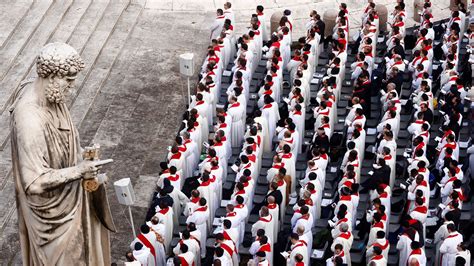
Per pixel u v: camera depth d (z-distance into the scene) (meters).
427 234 30.94
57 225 13.57
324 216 31.61
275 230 29.94
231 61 41.06
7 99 35.50
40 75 13.09
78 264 13.88
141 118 37.19
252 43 39.59
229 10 41.50
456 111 34.34
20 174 13.16
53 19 40.81
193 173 33.47
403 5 41.19
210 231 31.06
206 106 35.31
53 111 13.41
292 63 38.91
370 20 40.66
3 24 39.28
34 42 39.12
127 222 31.66
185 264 28.11
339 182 31.80
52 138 13.37
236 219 29.06
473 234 30.69
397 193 32.69
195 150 33.34
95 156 13.45
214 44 38.50
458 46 40.44
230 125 35.06
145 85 39.28
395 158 33.25
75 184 13.64
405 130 36.38
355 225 30.62
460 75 39.38
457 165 31.05
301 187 32.28
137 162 34.72
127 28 42.66
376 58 41.94
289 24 41.00
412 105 36.91
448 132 32.69
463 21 42.03
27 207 13.48
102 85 38.81
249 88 38.91
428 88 35.84
